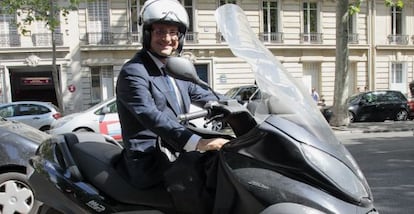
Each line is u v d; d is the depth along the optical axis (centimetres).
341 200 218
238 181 232
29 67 2609
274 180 225
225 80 2755
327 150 232
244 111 254
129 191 280
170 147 287
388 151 1069
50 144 335
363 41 3042
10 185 471
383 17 3067
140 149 279
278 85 254
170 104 292
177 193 264
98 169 295
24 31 2167
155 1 289
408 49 3122
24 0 1977
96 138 339
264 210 220
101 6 2612
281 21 2839
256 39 290
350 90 3055
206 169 261
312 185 222
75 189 293
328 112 306
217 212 249
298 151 226
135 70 280
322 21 2922
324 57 2931
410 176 757
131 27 2653
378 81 3083
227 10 286
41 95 2778
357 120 2070
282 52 2852
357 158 971
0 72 2531
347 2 1717
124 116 285
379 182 716
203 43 2709
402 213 542
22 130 518
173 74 249
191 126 302
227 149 248
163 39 290
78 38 2588
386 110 2092
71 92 2573
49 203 306
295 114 246
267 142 232
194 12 2692
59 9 2131
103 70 2648
